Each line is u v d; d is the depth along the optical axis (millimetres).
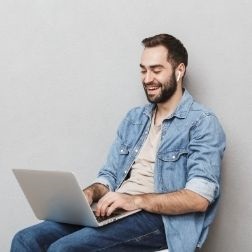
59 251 1592
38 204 1801
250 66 2012
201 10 2086
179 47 1952
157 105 2004
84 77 2328
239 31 2021
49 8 2348
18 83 2420
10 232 2453
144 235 1746
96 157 2340
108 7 2260
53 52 2363
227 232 2105
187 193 1699
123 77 2264
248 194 2053
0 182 2443
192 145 1801
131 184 1912
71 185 1580
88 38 2303
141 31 2211
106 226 1693
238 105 2045
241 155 2055
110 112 2299
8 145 2438
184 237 1741
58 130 2387
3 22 2416
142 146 1976
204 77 2104
